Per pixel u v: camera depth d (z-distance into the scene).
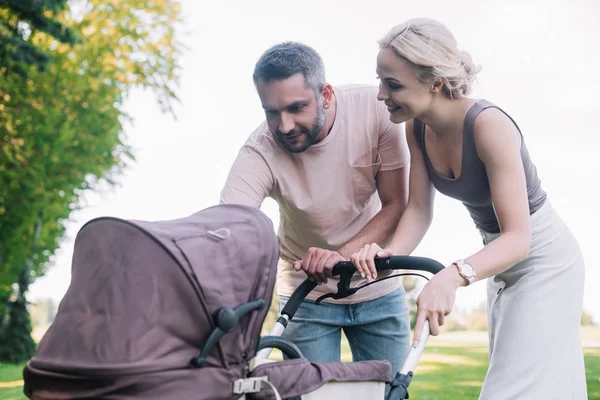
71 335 1.80
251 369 1.92
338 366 2.06
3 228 11.17
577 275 2.53
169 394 1.72
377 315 2.95
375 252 2.39
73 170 11.91
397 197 2.86
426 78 2.34
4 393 7.40
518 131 2.41
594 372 6.80
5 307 11.01
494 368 2.43
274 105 2.52
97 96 12.34
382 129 2.80
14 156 11.39
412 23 2.37
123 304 1.77
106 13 12.84
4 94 11.34
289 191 2.79
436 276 2.20
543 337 2.40
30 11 9.46
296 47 2.56
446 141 2.48
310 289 2.51
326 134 2.74
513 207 2.30
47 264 11.77
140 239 1.85
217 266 1.88
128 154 13.01
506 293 2.51
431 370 7.50
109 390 1.69
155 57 13.39
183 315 1.80
